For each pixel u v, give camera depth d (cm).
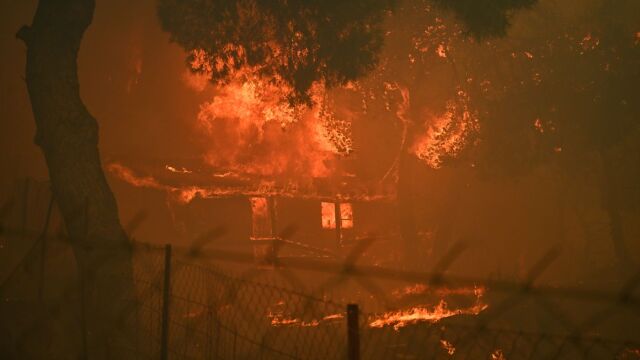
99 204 1139
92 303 823
